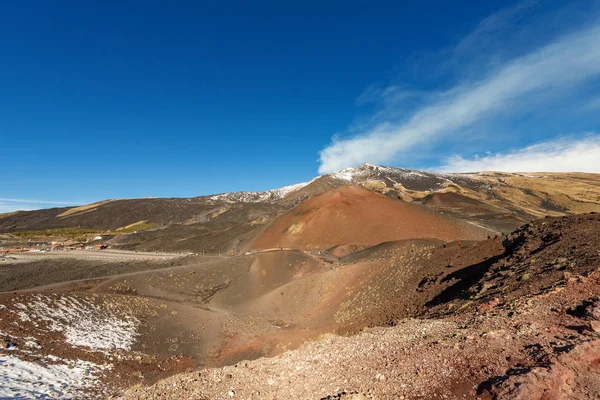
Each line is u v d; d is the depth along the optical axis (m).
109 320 28.88
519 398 6.58
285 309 34.72
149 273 47.19
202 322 32.78
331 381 9.54
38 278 54.47
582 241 15.63
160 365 23.19
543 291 11.73
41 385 14.88
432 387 7.93
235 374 10.98
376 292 28.42
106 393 15.87
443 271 24.19
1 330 21.55
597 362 7.30
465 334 10.10
